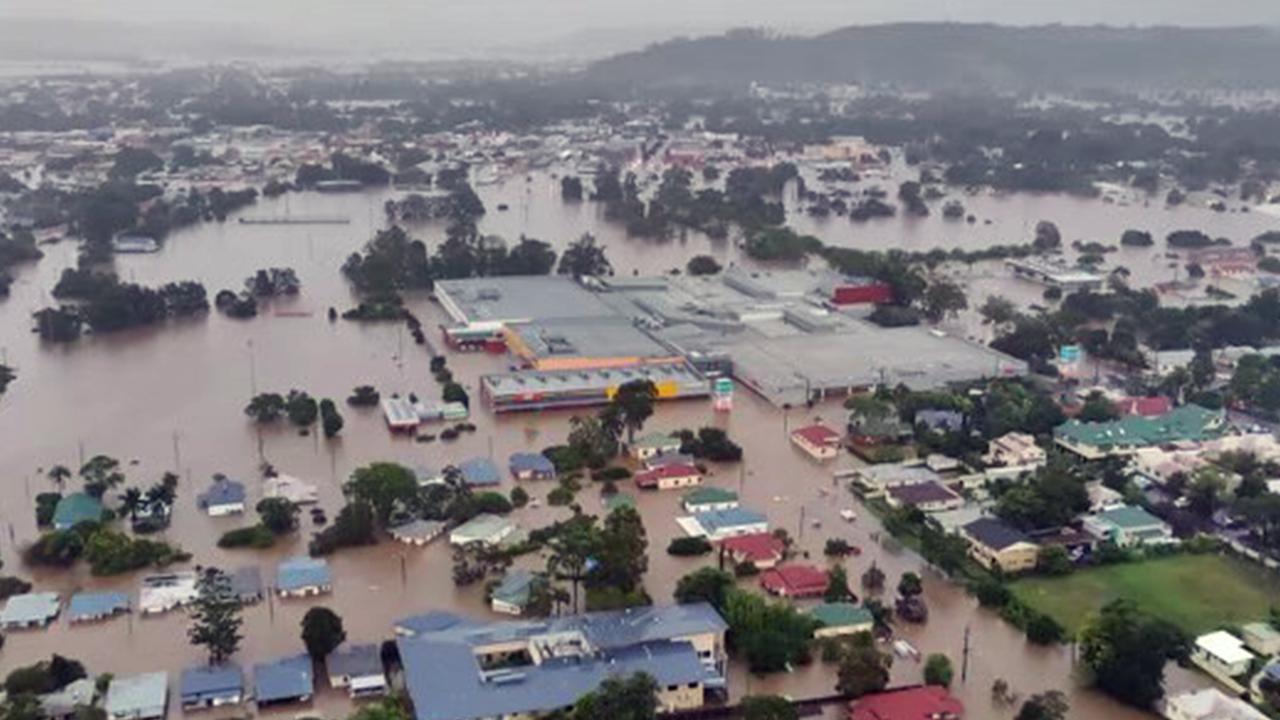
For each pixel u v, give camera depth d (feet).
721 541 450.71
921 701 338.95
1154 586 427.74
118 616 401.08
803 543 457.27
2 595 412.77
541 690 329.31
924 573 437.17
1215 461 524.52
